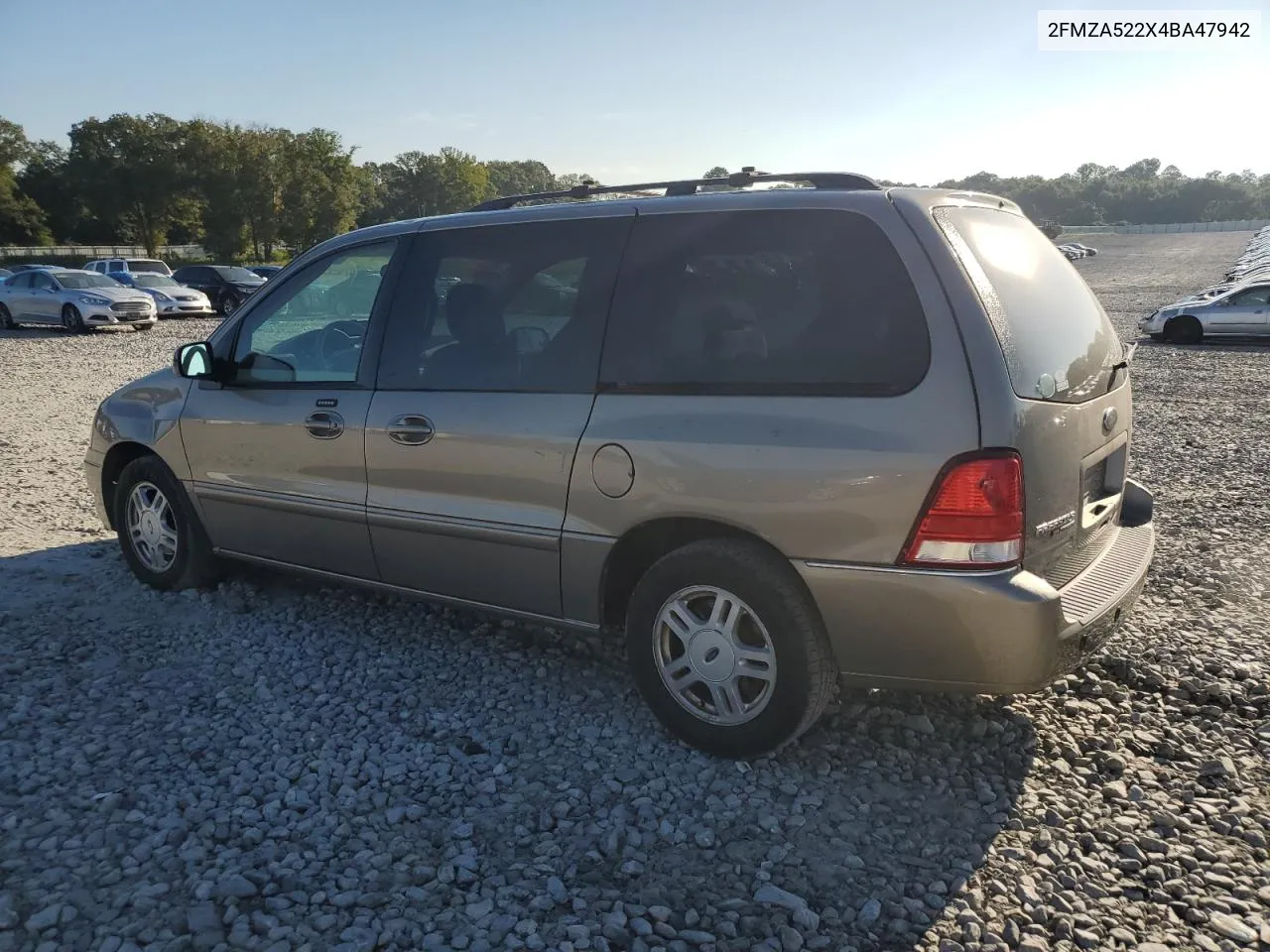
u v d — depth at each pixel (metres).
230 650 4.53
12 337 22.19
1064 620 3.10
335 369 4.44
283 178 75.06
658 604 3.56
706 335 3.45
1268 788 3.37
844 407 3.15
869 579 3.13
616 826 3.12
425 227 4.28
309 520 4.55
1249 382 14.82
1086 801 3.30
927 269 3.12
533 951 2.58
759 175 3.81
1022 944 2.61
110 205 72.81
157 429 5.06
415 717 3.89
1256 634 4.66
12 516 6.79
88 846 3.00
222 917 2.68
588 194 4.11
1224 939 2.64
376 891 2.82
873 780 3.42
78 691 4.07
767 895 2.79
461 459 3.94
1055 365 3.29
